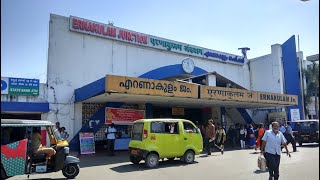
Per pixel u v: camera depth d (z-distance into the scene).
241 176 10.20
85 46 20.38
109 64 21.33
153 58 23.78
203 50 27.16
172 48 24.88
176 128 13.60
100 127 19.66
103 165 13.46
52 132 10.55
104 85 14.71
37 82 18.08
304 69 33.28
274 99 23.20
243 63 31.02
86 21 20.47
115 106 20.08
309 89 32.38
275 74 30.45
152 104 22.30
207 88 18.77
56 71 18.94
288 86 30.81
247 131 22.14
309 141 20.89
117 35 21.84
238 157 15.59
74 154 17.47
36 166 9.93
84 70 20.12
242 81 30.89
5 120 9.55
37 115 18.62
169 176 10.51
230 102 21.58
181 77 25.67
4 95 16.95
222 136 18.31
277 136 8.62
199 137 14.25
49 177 10.80
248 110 29.69
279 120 28.41
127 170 11.99
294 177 9.85
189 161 13.67
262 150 8.75
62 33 19.52
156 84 16.25
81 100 18.47
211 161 14.16
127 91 15.07
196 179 9.88
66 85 19.20
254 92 21.73
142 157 12.65
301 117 31.44
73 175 10.57
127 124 20.28
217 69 28.38
